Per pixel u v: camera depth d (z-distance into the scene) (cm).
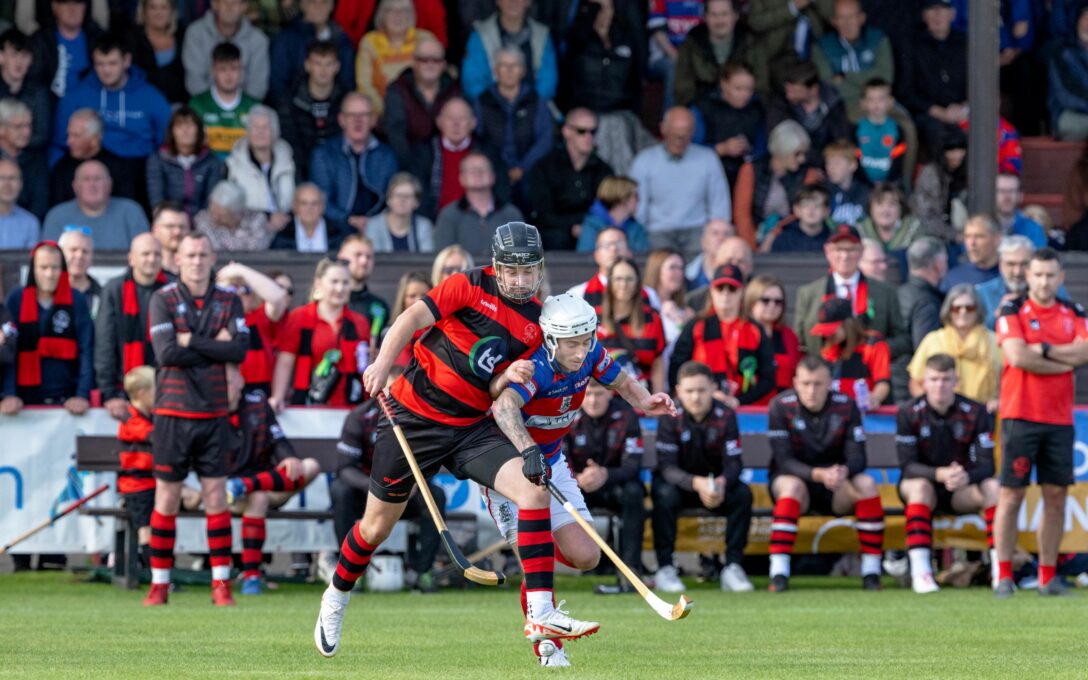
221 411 3419
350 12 5275
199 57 5028
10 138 4697
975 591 3850
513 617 3083
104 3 5144
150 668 2083
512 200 5028
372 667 2105
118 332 3975
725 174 5109
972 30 4544
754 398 4162
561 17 5303
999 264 4353
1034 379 3531
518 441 1998
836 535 4072
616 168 5262
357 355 4053
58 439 3988
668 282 4312
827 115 5175
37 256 4034
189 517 3831
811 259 4672
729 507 3897
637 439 3878
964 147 5194
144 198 4856
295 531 4016
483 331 2044
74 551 4003
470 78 5122
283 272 4394
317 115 4969
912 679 1953
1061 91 5834
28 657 2250
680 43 5491
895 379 4369
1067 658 2262
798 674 2014
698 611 3241
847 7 5353
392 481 2089
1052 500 3606
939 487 3962
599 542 1966
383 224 4747
